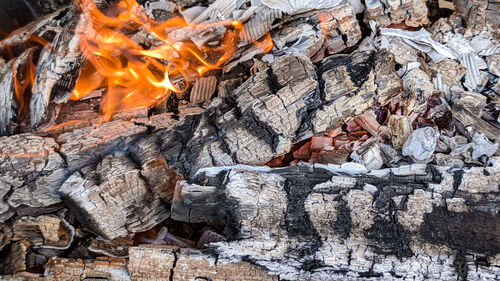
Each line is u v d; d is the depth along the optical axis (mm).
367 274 2455
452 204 2590
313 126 2986
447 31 3736
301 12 3598
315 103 2975
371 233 2527
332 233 2533
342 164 2861
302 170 2828
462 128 3340
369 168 3076
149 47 3645
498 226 2514
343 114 3002
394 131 3219
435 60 3717
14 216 2701
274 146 2918
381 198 2639
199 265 2504
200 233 2973
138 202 2771
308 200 2646
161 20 3607
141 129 3055
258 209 2609
